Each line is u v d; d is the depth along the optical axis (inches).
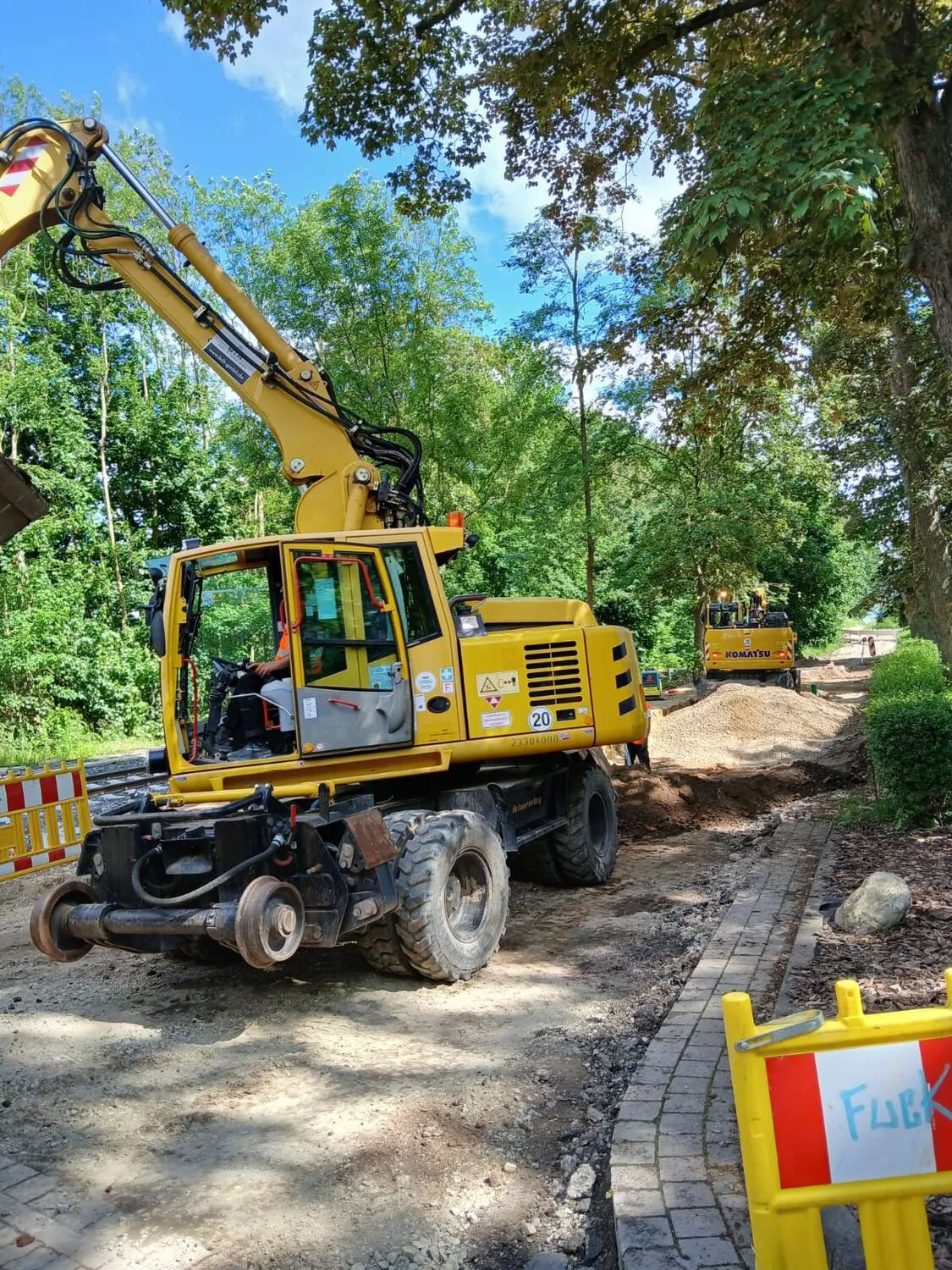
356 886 218.1
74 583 967.0
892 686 472.1
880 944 211.8
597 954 253.4
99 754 861.2
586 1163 147.6
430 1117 164.2
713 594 1116.5
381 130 386.3
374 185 912.9
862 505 842.8
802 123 228.5
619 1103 160.1
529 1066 183.6
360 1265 126.1
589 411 936.3
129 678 997.2
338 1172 148.0
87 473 1027.3
